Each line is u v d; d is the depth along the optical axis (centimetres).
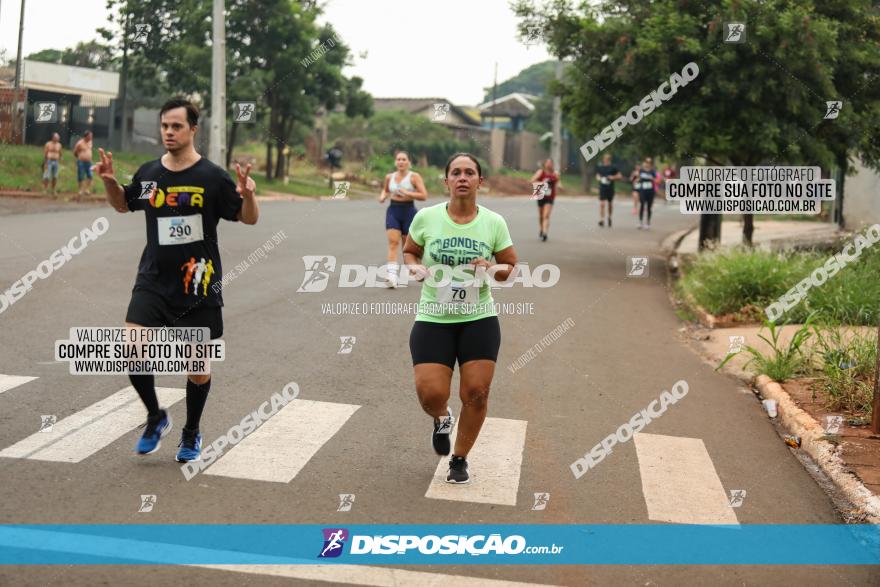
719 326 1070
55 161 2108
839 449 612
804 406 713
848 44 1373
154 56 2719
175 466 539
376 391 726
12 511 462
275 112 3080
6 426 593
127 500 485
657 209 3441
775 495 548
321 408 673
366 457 573
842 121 1387
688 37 1367
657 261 1689
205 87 2812
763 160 1502
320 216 2134
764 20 1322
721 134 1401
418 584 408
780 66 1337
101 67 2605
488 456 588
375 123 3706
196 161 531
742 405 754
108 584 391
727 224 2588
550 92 1644
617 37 1456
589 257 1678
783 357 838
